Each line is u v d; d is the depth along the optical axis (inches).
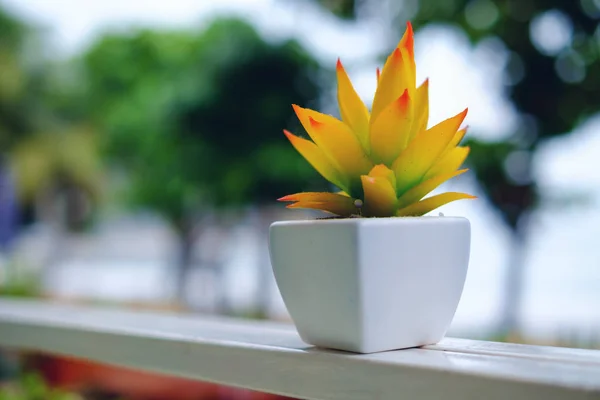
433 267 23.6
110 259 513.0
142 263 533.0
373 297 22.5
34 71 396.2
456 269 24.3
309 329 24.7
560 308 278.1
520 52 203.2
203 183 299.6
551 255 273.9
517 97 207.3
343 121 25.7
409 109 23.2
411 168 24.2
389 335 23.4
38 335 39.6
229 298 342.3
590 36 197.6
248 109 271.9
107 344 34.5
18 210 426.9
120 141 350.6
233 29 276.5
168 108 296.0
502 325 250.1
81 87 392.5
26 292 285.9
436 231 23.5
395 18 230.2
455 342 26.6
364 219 22.3
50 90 399.2
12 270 314.2
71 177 419.2
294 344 26.4
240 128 275.4
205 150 285.7
